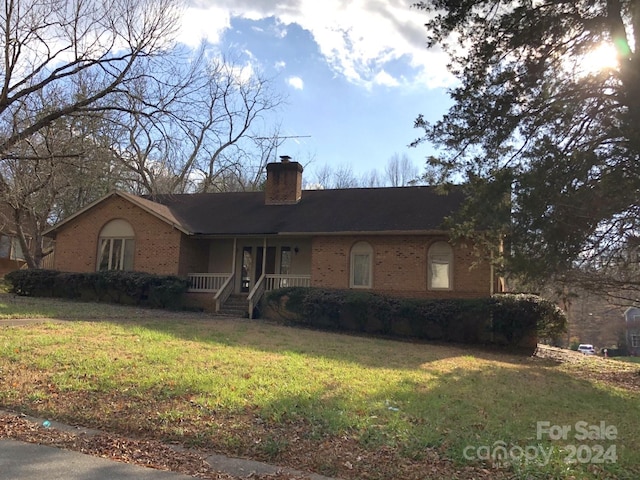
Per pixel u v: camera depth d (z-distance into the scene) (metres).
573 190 11.03
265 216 22.77
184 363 8.90
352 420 6.11
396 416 6.49
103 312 16.42
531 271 12.34
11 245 32.12
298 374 8.72
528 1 12.52
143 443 5.43
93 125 14.16
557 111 12.13
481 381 9.74
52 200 23.58
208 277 21.88
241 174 39.66
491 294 18.33
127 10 12.95
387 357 11.86
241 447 5.34
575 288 14.07
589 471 5.07
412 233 19.05
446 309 16.88
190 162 31.89
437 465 5.03
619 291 14.10
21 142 14.20
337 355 11.39
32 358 8.58
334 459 5.08
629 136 9.98
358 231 19.69
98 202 22.69
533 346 16.59
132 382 7.42
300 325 18.20
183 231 21.36
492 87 13.16
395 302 17.52
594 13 12.06
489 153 13.28
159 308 20.25
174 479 4.50
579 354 19.31
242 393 7.13
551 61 12.83
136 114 12.94
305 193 24.72
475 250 16.19
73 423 5.97
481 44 13.30
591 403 8.63
